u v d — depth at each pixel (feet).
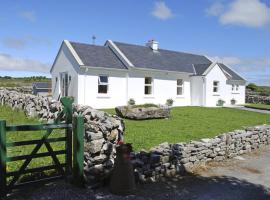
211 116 67.97
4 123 19.93
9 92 69.10
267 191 25.05
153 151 26.48
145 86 88.89
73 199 20.54
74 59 75.97
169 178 26.58
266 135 43.52
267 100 135.23
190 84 99.09
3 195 20.18
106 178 23.20
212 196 23.25
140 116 54.19
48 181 22.58
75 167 22.57
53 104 44.83
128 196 21.99
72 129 23.24
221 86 102.63
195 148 29.94
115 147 24.34
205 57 118.01
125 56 84.99
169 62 98.32
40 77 224.33
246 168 31.53
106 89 79.36
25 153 28.73
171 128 46.78
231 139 35.42
